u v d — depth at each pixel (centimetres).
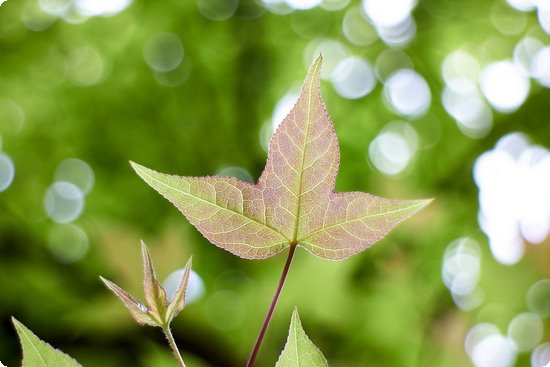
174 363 111
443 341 106
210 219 50
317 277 108
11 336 132
